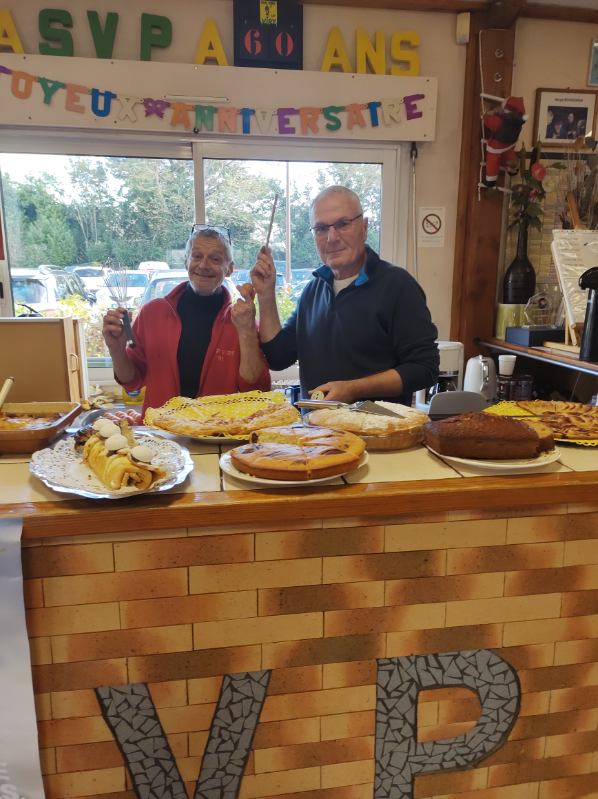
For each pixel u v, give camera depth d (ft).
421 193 9.26
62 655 3.17
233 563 3.21
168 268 9.08
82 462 3.45
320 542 3.27
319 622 3.36
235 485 3.34
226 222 8.98
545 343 8.21
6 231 8.64
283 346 6.45
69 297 8.96
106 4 7.97
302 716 3.45
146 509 3.02
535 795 3.84
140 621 3.20
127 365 6.29
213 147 8.62
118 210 8.81
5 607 2.98
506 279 9.35
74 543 3.06
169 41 8.14
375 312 5.97
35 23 7.90
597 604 3.66
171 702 3.31
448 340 9.80
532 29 8.98
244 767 3.44
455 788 3.71
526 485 3.36
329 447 3.50
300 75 8.32
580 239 7.66
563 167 9.15
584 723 3.80
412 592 3.43
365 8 8.52
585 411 4.61
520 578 3.53
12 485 3.32
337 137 8.61
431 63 8.87
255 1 8.14
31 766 3.18
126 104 8.02
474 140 9.04
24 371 5.99
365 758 3.56
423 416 4.23
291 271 9.33
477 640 3.56
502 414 4.47
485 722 3.66
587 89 9.23
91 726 3.27
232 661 3.32
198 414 4.44
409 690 3.53
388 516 3.31
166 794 3.39
